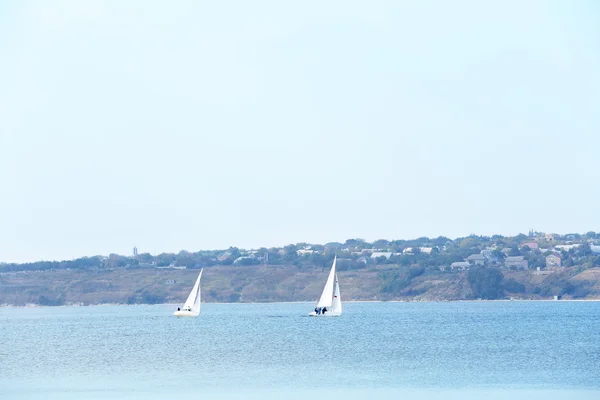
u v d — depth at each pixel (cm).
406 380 16862
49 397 14938
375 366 19562
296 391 15412
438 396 14688
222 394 15150
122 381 17012
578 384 16062
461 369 18775
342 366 19625
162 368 19412
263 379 17200
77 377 17788
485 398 14425
